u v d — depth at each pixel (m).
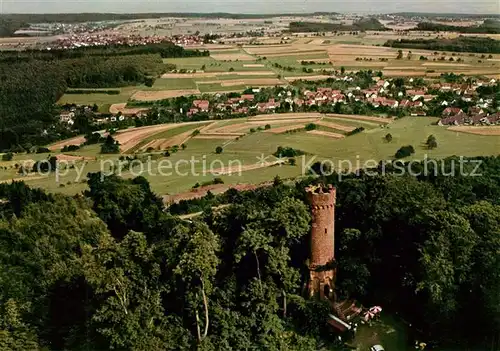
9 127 189.62
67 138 185.00
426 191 83.12
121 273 56.50
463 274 60.69
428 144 150.88
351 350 60.03
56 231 80.81
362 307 66.69
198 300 59.00
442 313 60.06
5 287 64.44
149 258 59.72
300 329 62.03
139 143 171.88
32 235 79.44
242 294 62.34
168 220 88.88
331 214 64.75
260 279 63.38
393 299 68.75
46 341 60.97
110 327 55.19
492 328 59.22
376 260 71.06
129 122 199.00
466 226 65.00
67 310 65.00
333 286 67.00
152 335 55.34
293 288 65.62
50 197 109.69
